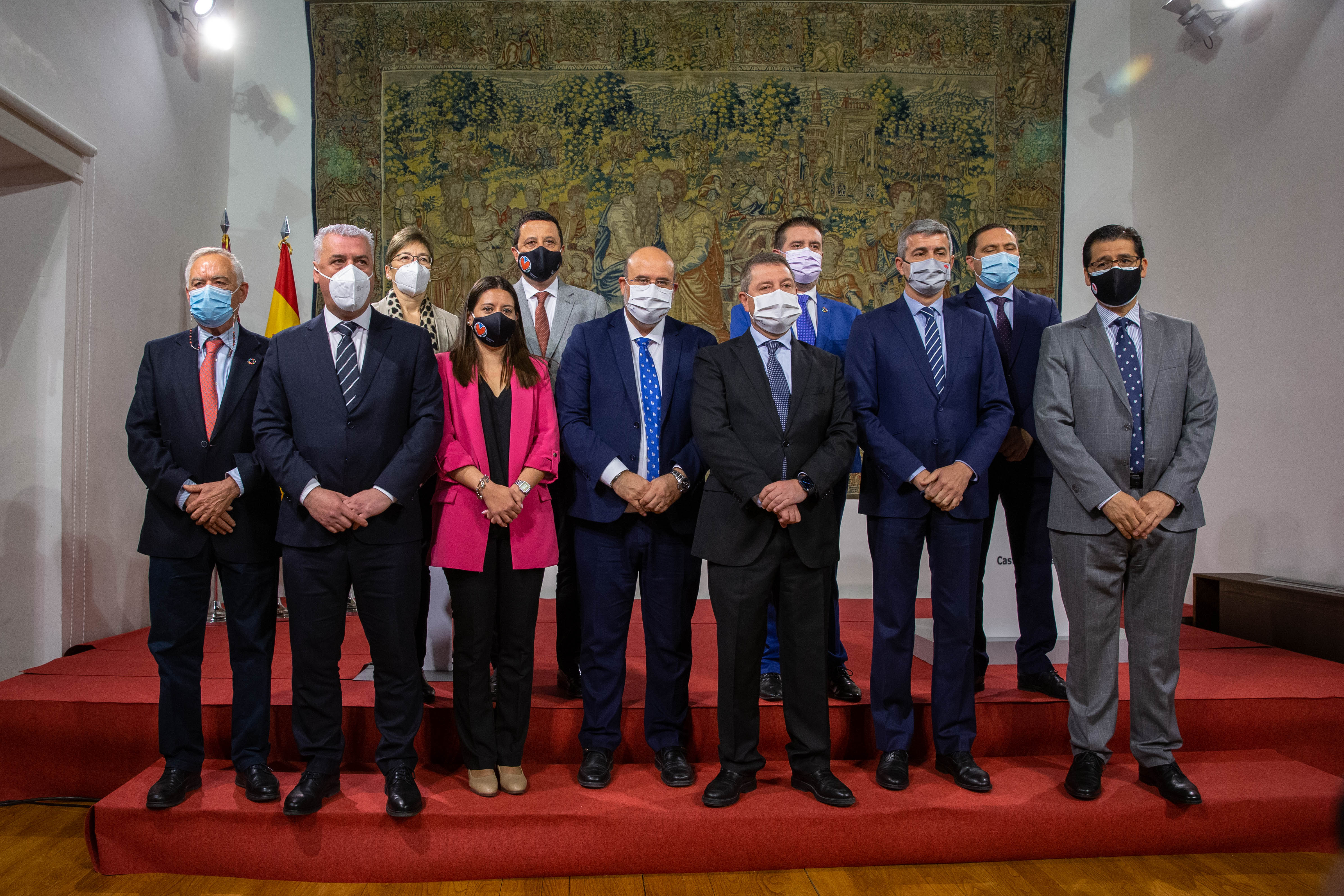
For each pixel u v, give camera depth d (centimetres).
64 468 362
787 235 302
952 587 248
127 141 415
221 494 228
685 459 251
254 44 536
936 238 261
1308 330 398
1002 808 234
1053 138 549
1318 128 397
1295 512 403
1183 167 497
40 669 313
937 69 546
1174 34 508
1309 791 244
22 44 335
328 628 227
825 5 543
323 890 220
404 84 536
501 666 243
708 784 241
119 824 225
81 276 374
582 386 261
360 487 227
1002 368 272
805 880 225
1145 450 249
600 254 539
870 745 272
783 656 243
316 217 532
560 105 540
